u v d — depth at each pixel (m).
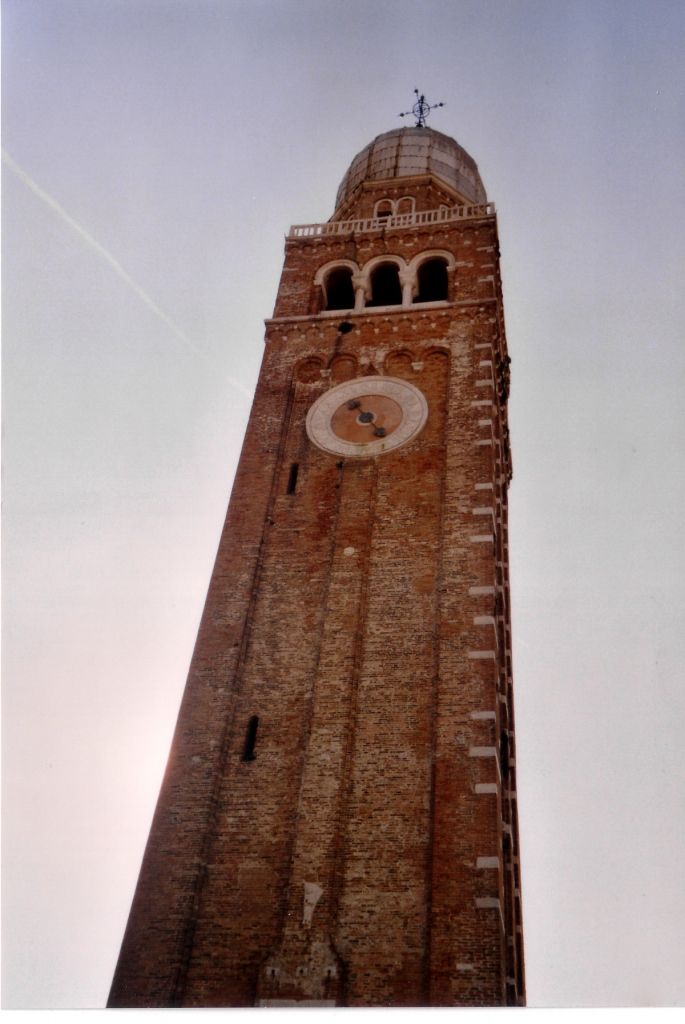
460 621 33.66
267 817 30.44
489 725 30.80
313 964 26.91
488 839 28.38
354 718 32.12
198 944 28.12
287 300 49.19
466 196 59.47
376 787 30.38
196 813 30.50
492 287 47.44
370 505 38.25
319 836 29.44
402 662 33.28
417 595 35.03
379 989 26.44
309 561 37.19
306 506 39.12
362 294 48.72
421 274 50.69
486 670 32.09
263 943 27.94
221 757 31.84
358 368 44.38
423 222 51.94
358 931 27.55
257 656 34.53
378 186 58.38
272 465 40.81
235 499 39.72
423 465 39.34
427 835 29.09
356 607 34.84
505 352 51.47
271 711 33.03
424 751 30.92
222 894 29.03
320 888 28.38
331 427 41.78
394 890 28.19
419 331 45.38
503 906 28.42
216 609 35.91
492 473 38.25
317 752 31.30
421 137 61.62
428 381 42.94
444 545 36.09
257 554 37.44
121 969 27.58
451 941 26.70
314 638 34.62
